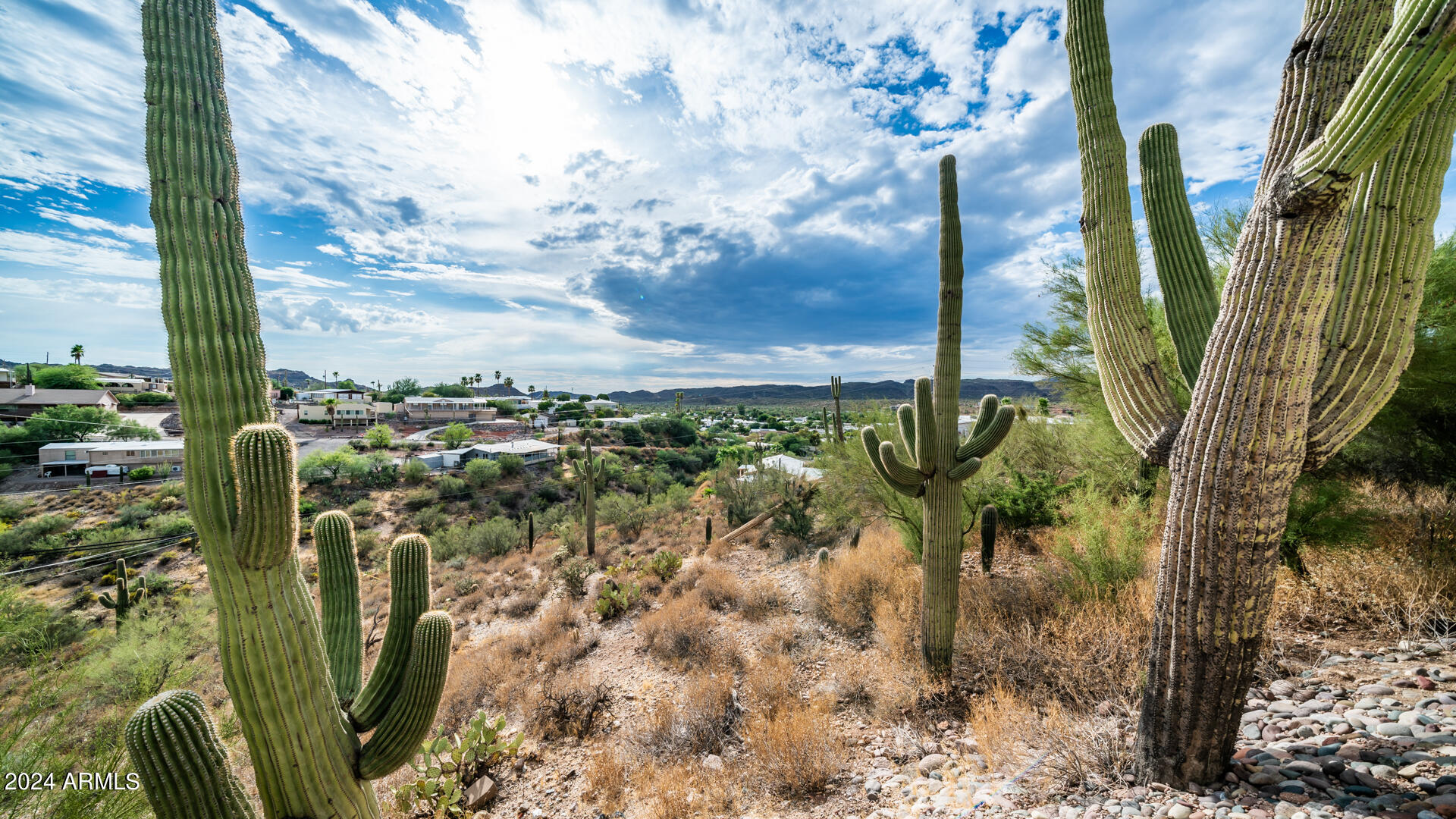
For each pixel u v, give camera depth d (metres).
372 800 2.65
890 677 4.84
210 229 2.41
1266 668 3.58
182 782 1.91
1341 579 4.35
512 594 12.92
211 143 2.47
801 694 5.13
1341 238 2.14
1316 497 4.62
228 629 2.25
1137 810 2.51
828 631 6.58
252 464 2.14
